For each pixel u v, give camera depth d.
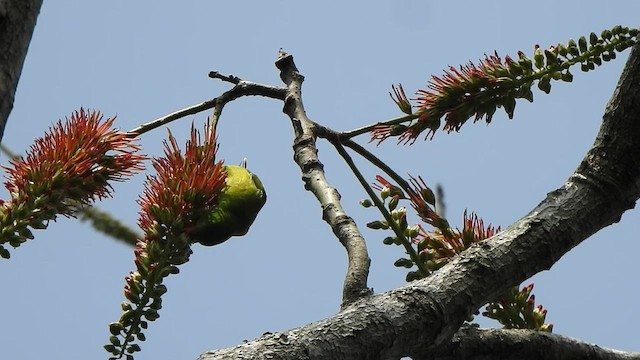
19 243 6.03
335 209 5.72
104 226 6.23
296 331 4.51
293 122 6.96
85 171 6.19
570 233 5.43
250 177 6.39
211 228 6.09
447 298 4.89
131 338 5.74
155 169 6.26
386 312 4.70
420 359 5.38
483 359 5.59
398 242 6.28
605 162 5.66
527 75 7.05
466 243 6.52
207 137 6.34
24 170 6.15
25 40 4.14
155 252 5.83
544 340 5.79
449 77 7.20
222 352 4.34
